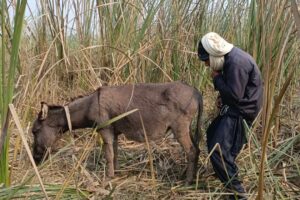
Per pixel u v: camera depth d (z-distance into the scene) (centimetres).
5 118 314
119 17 630
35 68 596
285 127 547
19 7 300
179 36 641
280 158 471
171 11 644
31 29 630
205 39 404
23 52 572
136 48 599
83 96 470
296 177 423
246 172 440
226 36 657
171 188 434
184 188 437
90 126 475
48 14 596
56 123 468
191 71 659
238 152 412
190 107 449
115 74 567
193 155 454
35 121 470
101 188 432
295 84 596
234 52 399
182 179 467
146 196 420
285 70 562
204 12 656
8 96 310
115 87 468
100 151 512
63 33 619
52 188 365
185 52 636
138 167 498
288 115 564
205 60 412
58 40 624
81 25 646
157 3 639
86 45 648
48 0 613
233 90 391
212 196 413
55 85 599
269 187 396
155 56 636
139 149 546
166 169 479
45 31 632
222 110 412
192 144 455
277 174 432
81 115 465
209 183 449
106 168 493
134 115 455
